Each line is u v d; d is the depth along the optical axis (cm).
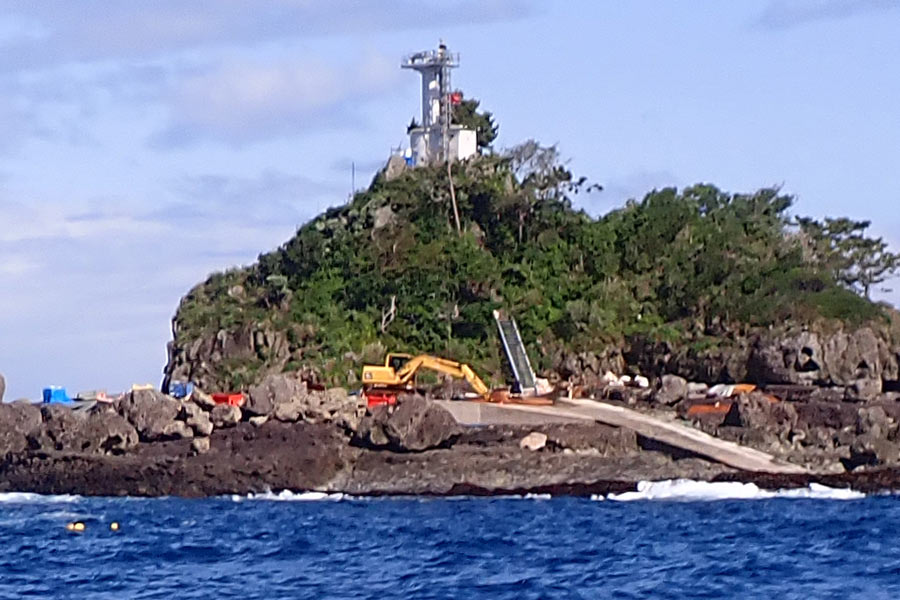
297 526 19112
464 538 17438
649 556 15575
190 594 13438
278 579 14288
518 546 16588
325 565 15275
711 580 13850
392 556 15900
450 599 12988
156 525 19538
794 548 16050
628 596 13000
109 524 19650
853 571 14338
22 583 14300
